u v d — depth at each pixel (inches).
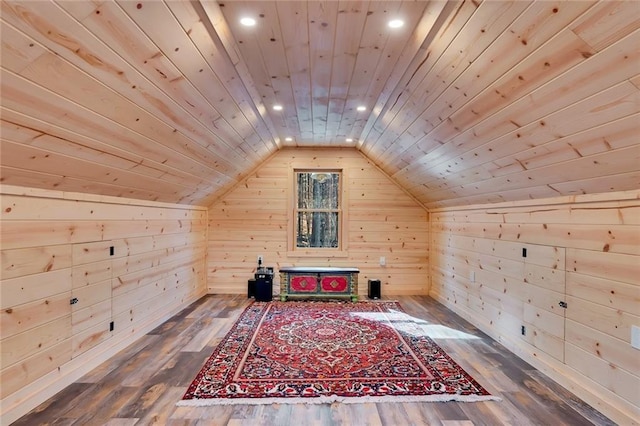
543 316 103.1
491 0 53.7
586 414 79.4
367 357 110.0
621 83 53.8
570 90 61.3
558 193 96.1
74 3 46.1
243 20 68.7
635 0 42.6
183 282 170.1
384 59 85.4
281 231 203.8
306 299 187.3
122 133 82.1
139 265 129.1
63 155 76.1
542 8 50.6
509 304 121.3
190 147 114.8
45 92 57.3
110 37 55.1
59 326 89.1
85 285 99.3
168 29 60.4
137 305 127.7
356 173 204.2
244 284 203.0
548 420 76.7
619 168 71.1
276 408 80.9
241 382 93.0
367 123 146.2
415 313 162.9
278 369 101.1
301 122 146.8
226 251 202.8
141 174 109.6
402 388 90.2
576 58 54.9
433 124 107.7
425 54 77.8
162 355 111.1
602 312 82.1
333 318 152.9
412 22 68.9
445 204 176.9
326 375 97.4
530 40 57.2
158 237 144.3
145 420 75.5
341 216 205.9
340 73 94.5
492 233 133.6
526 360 108.8
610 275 80.1
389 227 204.2
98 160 86.7
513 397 86.4
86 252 99.8
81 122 69.5
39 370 82.5
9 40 45.7
